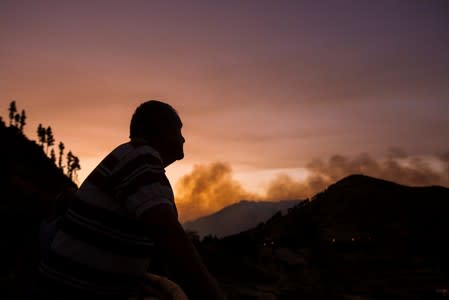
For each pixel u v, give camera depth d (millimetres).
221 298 983
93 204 1258
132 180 1162
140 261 1323
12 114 90000
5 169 56031
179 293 1211
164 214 1081
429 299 34531
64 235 1310
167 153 1453
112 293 1295
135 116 1447
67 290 1259
